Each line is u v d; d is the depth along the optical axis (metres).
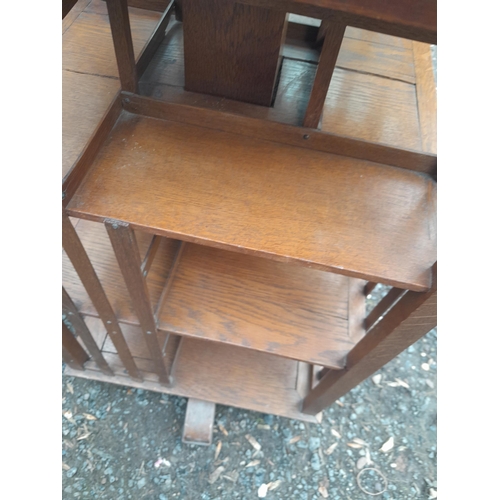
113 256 1.06
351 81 0.76
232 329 0.98
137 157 0.64
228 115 0.66
